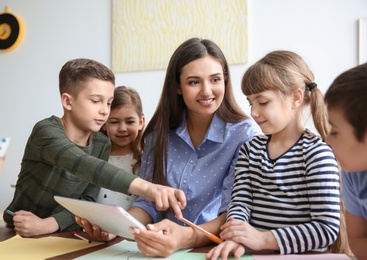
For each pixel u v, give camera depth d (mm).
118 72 2285
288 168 798
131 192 806
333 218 723
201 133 1140
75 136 1106
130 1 2254
